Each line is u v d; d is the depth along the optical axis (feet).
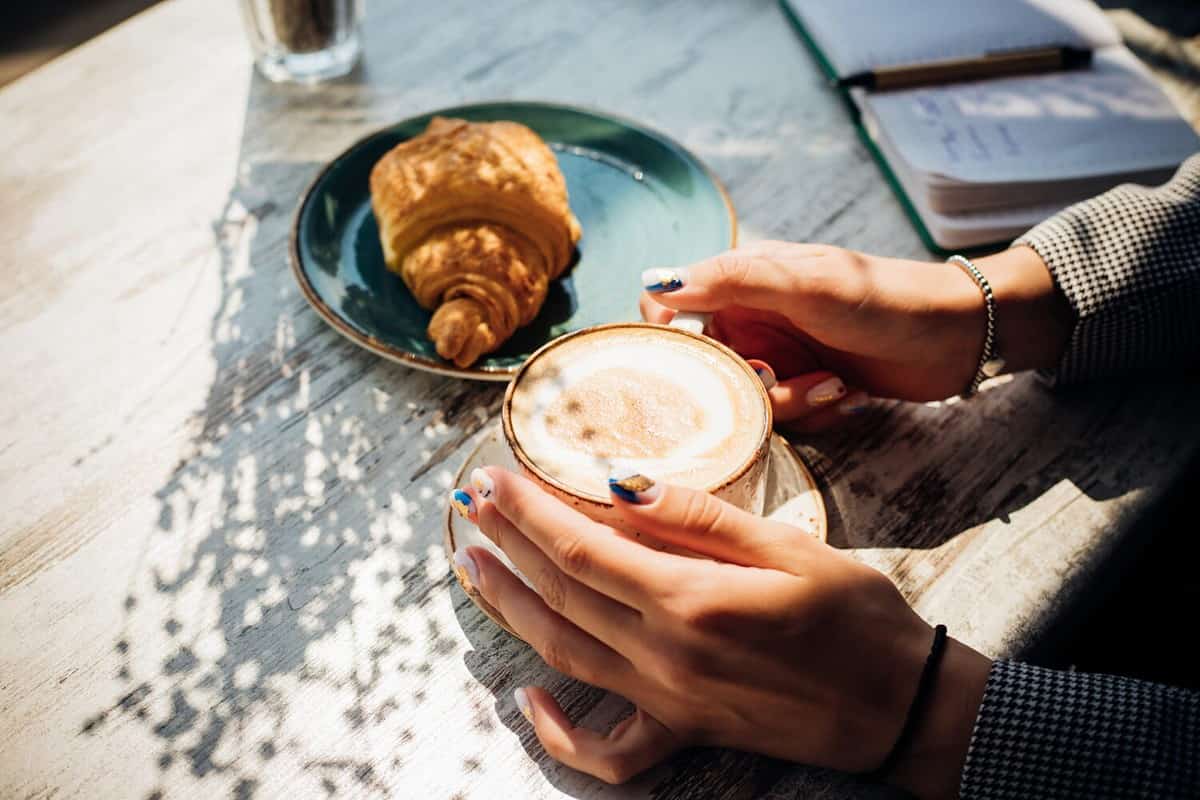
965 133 1.97
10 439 1.65
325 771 1.28
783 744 1.27
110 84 2.37
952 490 1.55
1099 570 1.46
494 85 2.34
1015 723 1.21
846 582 1.26
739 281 1.54
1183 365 1.67
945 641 1.28
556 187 1.81
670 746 1.28
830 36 2.26
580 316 1.77
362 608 1.43
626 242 1.89
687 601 1.21
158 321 1.83
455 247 1.71
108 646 1.40
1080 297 1.59
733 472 1.26
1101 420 1.64
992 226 1.86
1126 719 1.21
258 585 1.46
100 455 1.62
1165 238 1.60
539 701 1.30
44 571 1.48
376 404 1.69
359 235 1.89
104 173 2.13
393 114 2.27
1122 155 1.90
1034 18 2.23
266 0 2.23
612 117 2.06
